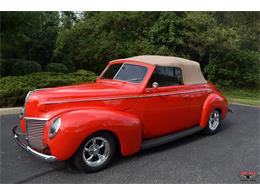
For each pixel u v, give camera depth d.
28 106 4.61
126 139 4.66
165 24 14.78
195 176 4.45
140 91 5.14
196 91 6.16
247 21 21.30
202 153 5.45
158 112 5.42
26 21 13.61
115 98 4.88
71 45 16.80
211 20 15.57
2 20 12.84
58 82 9.70
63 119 4.13
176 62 5.86
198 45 15.43
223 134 6.82
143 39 15.33
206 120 6.39
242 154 5.46
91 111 4.42
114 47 15.02
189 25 14.79
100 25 14.84
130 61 5.69
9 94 8.40
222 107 6.80
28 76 10.34
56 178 4.24
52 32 18.17
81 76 11.19
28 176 4.28
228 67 18.52
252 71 19.02
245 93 17.69
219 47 16.41
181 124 5.96
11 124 6.93
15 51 16.86
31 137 4.58
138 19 14.98
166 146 5.79
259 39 21.73
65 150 4.10
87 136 4.21
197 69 6.45
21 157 4.94
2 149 5.28
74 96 4.62
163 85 5.55
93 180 4.21
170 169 4.66
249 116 9.00
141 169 4.62
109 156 4.57
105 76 5.94
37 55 18.16
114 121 4.48
